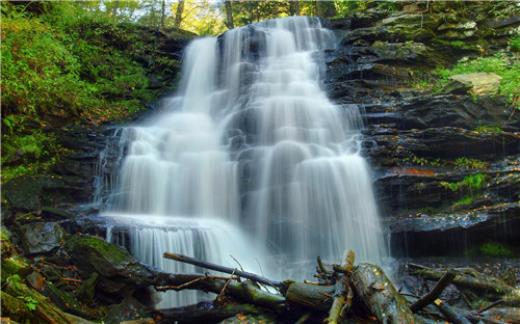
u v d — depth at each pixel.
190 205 9.50
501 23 13.34
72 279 6.07
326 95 12.16
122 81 13.58
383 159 9.42
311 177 9.23
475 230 8.05
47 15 12.08
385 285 4.66
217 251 7.82
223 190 9.50
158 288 5.97
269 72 13.61
